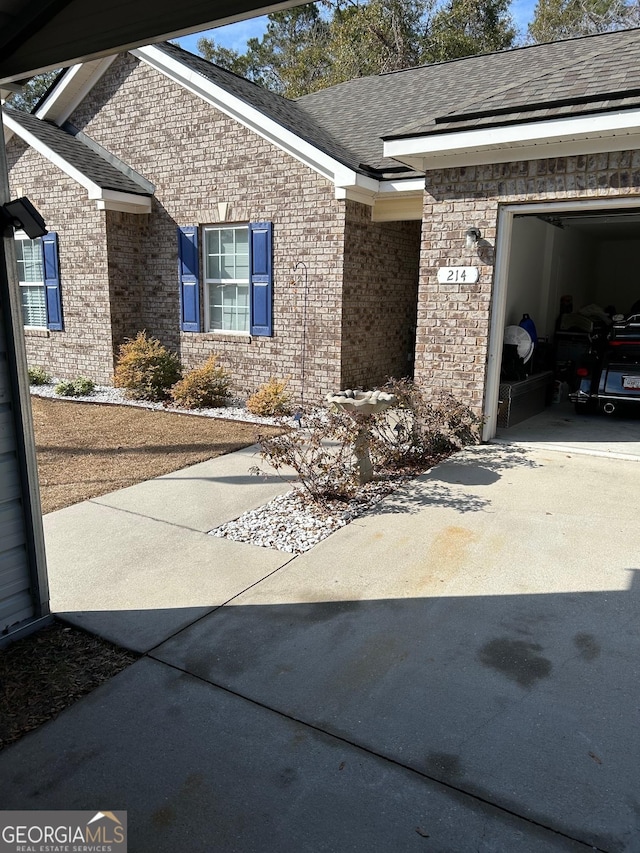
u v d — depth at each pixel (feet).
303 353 32.83
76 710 9.47
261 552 15.15
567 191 21.20
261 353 34.32
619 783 7.99
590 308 42.19
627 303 50.72
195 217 35.42
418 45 82.69
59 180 37.40
